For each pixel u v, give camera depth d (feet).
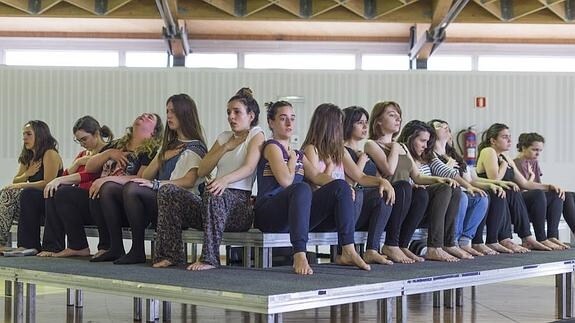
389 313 10.94
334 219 12.53
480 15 33.27
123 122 33.12
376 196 13.29
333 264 12.42
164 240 12.12
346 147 14.56
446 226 14.70
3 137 32.99
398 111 15.12
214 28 35.78
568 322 10.96
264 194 12.42
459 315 16.83
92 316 16.28
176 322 15.66
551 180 33.65
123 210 13.28
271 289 9.04
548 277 26.76
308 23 35.09
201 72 33.19
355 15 33.04
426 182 15.28
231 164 12.42
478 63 36.65
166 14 30.68
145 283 9.84
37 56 36.17
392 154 14.83
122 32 36.01
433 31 32.81
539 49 36.47
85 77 33.14
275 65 36.60
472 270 12.10
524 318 16.37
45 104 33.12
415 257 13.96
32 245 14.99
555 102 33.68
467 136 33.14
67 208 14.23
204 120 33.14
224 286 9.32
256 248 12.35
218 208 11.75
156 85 33.17
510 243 16.90
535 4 32.24
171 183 12.60
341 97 33.47
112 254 13.07
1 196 15.71
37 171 16.34
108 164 14.80
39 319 15.69
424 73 33.55
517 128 33.65
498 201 16.53
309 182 13.03
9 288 18.29
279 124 12.77
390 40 36.40
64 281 11.02
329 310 17.92
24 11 31.81
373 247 13.33
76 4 31.48
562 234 32.17
